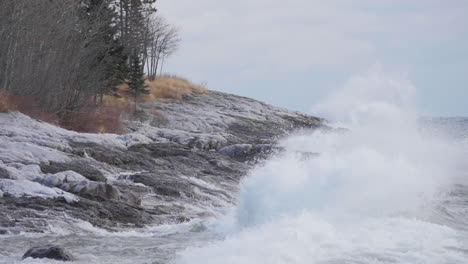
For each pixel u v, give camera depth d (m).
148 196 58.03
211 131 165.50
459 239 34.81
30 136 79.00
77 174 54.06
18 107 97.00
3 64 107.69
